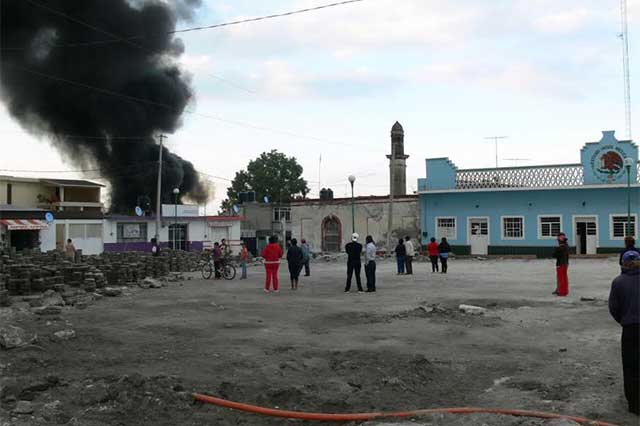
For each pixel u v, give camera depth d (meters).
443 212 40.75
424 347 9.20
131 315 12.79
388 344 9.44
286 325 11.43
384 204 43.03
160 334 10.34
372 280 17.86
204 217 51.78
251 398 6.52
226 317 12.52
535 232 37.78
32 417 5.84
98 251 45.97
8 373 7.46
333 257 39.62
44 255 27.17
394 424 5.61
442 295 16.44
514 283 20.09
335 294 17.30
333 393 6.65
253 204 59.53
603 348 9.09
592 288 18.00
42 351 8.66
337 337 10.09
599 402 6.39
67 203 52.94
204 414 6.02
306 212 46.19
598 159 35.97
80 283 18.36
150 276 23.69
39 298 14.80
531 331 10.55
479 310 12.75
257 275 26.66
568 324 11.26
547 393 6.75
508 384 7.13
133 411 6.03
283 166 82.00
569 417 5.77
